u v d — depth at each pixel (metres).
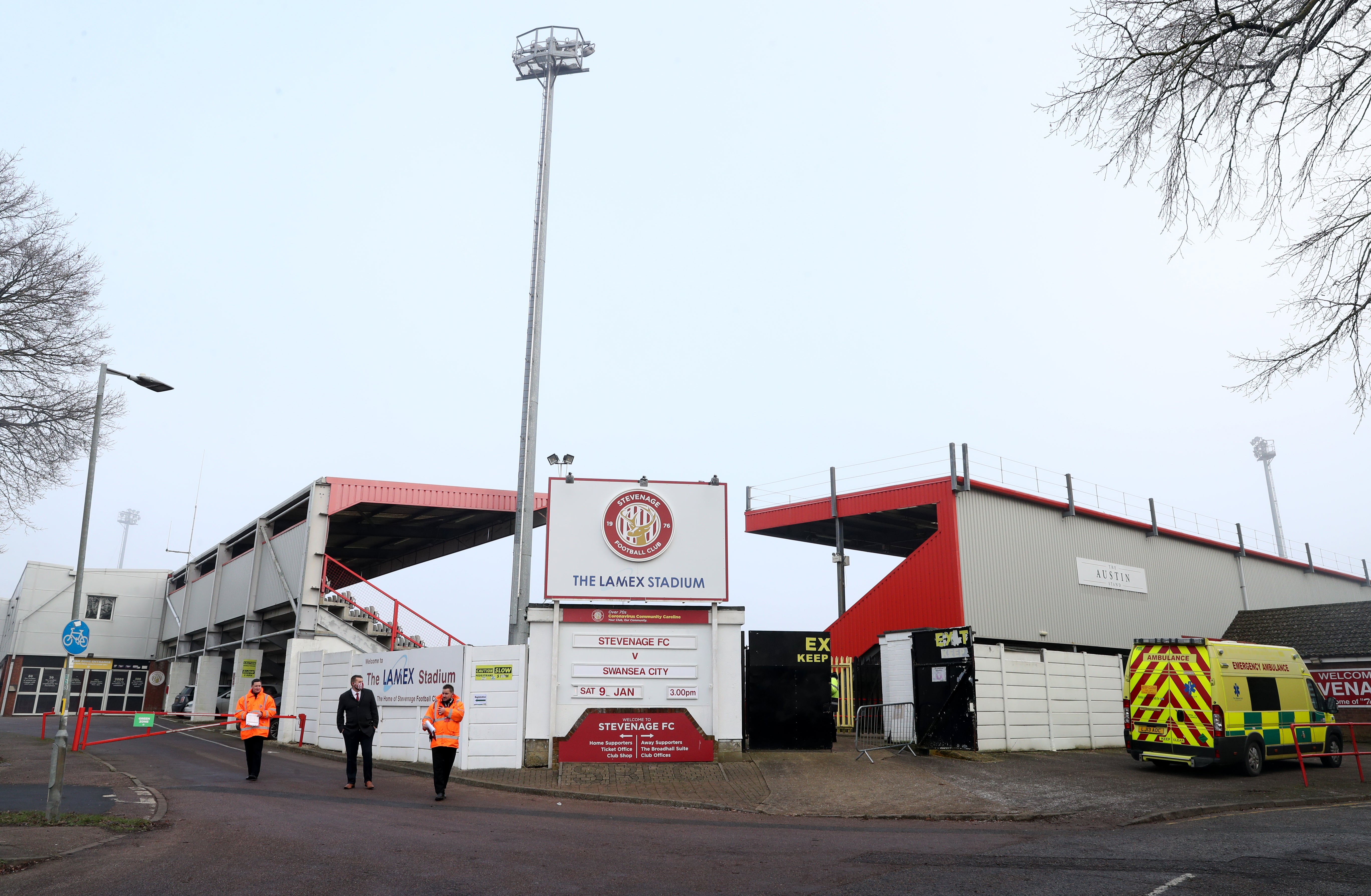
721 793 14.37
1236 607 38.94
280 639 30.28
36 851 8.88
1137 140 8.55
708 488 18.12
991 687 19.55
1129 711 17.75
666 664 17.28
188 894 7.33
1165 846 9.79
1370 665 27.58
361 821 11.20
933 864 8.73
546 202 22.73
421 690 17.95
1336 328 8.83
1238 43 8.02
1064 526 31.61
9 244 21.70
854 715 22.28
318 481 26.09
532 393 20.91
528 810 12.73
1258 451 75.69
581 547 17.56
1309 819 12.22
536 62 24.91
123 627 45.72
